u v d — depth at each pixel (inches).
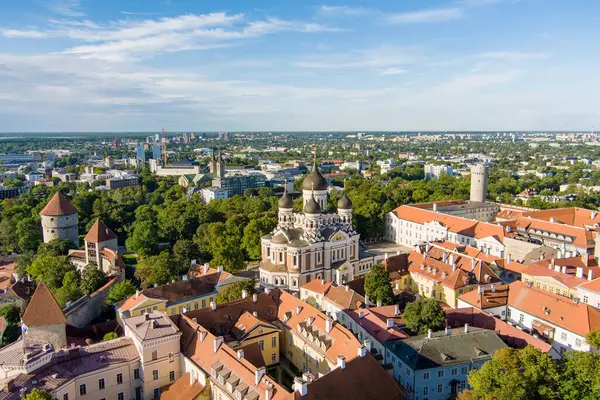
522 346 4471.0
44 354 3777.1
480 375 3321.9
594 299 5260.8
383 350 4503.0
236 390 3545.8
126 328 4439.0
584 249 7819.9
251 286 5787.4
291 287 7135.8
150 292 5743.1
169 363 4227.4
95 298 6432.1
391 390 3607.3
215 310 4820.4
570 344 4699.8
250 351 4163.4
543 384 3292.3
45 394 3297.2
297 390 3289.9
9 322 5792.3
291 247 7091.5
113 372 3998.5
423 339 4313.5
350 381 3531.0
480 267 6176.2
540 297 5191.9
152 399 4160.9
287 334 4879.4
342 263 7504.9
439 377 4084.6
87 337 5487.2
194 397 3814.0
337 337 4274.1
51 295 5093.5
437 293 6181.1
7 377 3703.3
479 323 4938.5
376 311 5132.9
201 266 7308.1
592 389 3164.4
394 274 6707.7
